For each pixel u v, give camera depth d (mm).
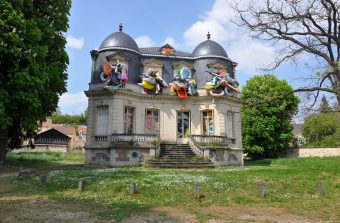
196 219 9734
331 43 17359
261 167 25953
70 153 53219
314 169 21172
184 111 31453
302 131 48719
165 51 32656
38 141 62000
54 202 12305
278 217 10109
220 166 27016
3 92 17797
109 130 28094
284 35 17172
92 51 30812
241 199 12617
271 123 41531
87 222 9438
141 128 30062
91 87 29562
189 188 13984
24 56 18094
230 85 31500
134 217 9953
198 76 32250
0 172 23375
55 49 23672
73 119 104438
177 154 27203
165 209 11055
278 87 42688
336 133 44500
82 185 14242
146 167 24297
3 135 25375
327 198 13070
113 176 17094
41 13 22078
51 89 23562
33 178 17859
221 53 33000
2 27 17141
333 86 16672
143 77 30281
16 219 9781
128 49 30625
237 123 32250
